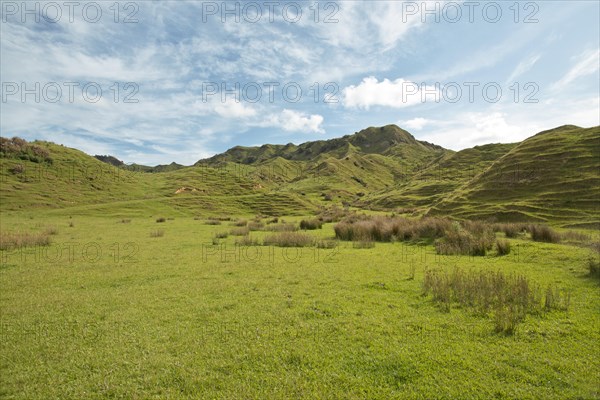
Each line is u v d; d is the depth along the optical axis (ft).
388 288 41.73
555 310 31.71
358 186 517.14
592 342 25.31
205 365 23.08
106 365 23.34
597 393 19.29
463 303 34.09
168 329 29.37
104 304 36.70
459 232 71.97
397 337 26.89
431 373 21.58
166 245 84.12
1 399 19.88
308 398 19.35
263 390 20.15
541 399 18.90
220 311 33.94
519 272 46.70
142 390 20.44
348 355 24.04
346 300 36.94
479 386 20.12
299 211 282.77
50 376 22.15
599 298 34.73
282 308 34.53
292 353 24.40
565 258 51.88
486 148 428.56
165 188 330.95
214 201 296.92
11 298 39.22
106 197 268.82
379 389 20.06
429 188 323.16
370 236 89.76
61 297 39.45
